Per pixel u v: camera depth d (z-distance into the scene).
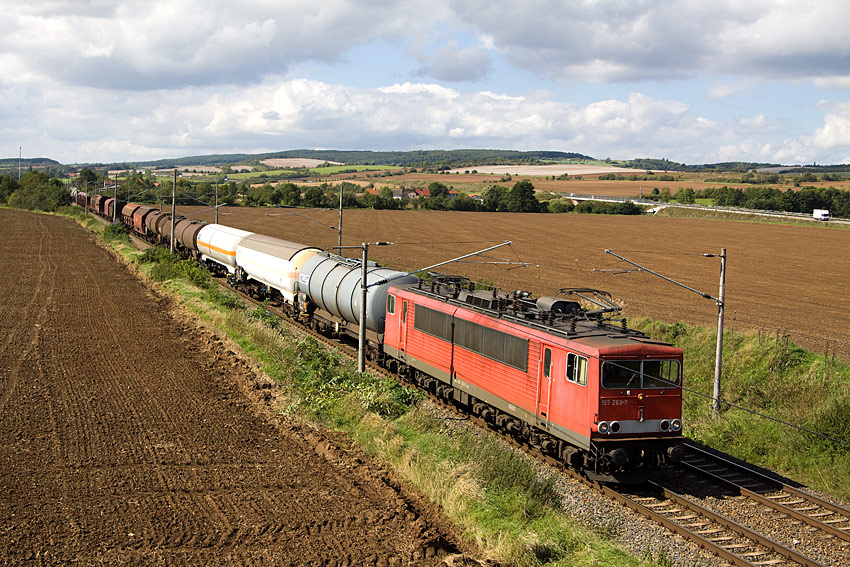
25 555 12.51
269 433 20.12
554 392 18.80
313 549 13.12
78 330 33.50
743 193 148.12
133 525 13.89
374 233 85.56
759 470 19.95
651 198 169.00
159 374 26.08
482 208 138.88
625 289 47.66
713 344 29.89
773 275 55.56
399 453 18.47
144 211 78.38
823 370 25.42
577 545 13.98
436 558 13.02
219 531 13.75
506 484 16.30
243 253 45.97
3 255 64.75
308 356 28.05
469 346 22.94
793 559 14.21
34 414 20.92
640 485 18.36
